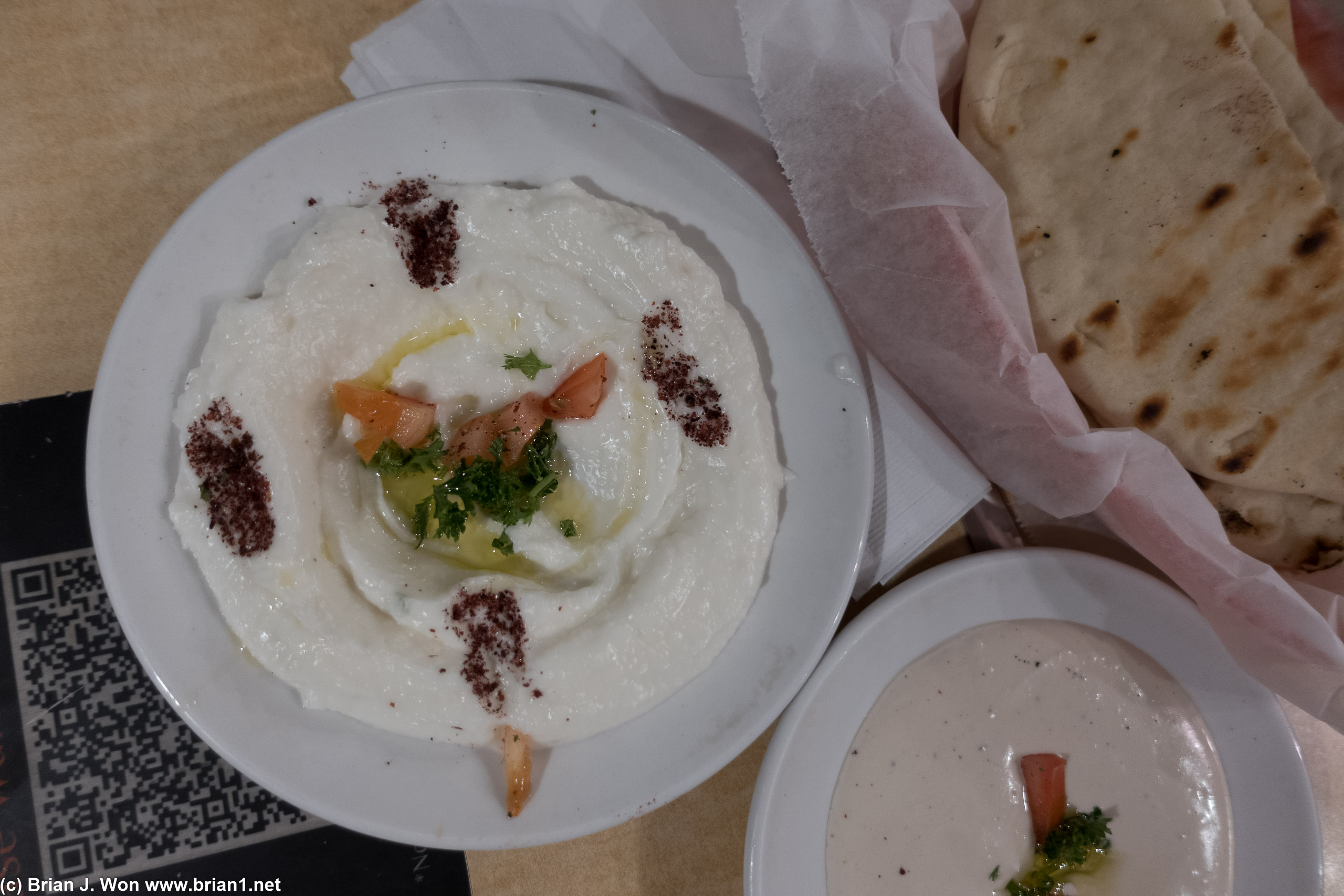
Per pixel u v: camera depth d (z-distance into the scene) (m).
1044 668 0.37
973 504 0.37
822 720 0.36
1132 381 0.34
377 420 0.35
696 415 0.35
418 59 0.36
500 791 0.34
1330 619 0.34
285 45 0.37
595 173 0.36
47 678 0.35
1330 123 0.33
